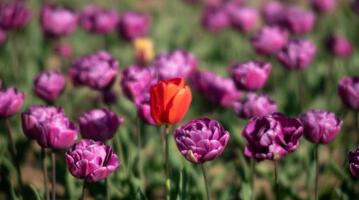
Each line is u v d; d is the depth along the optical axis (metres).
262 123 1.38
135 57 2.65
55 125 1.42
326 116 1.49
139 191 1.57
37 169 2.06
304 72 2.49
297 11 2.48
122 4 3.89
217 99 1.81
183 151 1.36
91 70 1.71
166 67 1.83
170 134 1.93
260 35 2.14
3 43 2.49
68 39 3.06
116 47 3.01
